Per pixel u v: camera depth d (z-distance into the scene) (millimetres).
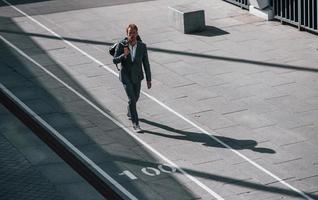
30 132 19078
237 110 19922
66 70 23078
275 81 21594
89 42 25422
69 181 16609
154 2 29703
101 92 21391
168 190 16141
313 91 20797
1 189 16344
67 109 20344
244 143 18156
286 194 15836
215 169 17000
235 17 27328
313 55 23359
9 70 23172
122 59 18438
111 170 17062
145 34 25984
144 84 21766
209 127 19078
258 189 16078
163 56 23875
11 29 27031
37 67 23359
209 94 20953
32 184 16516
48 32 26578
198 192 16047
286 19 26078
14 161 17594
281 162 17188
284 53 23672
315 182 16266
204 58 23578
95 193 16031
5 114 20156
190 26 25812
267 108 19938
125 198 15797
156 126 19219
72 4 29891
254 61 23141
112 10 28891
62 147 18234
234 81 21734
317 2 24641
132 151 17953
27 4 30109
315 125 18859
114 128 19172
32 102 20844
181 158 17562
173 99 20734
